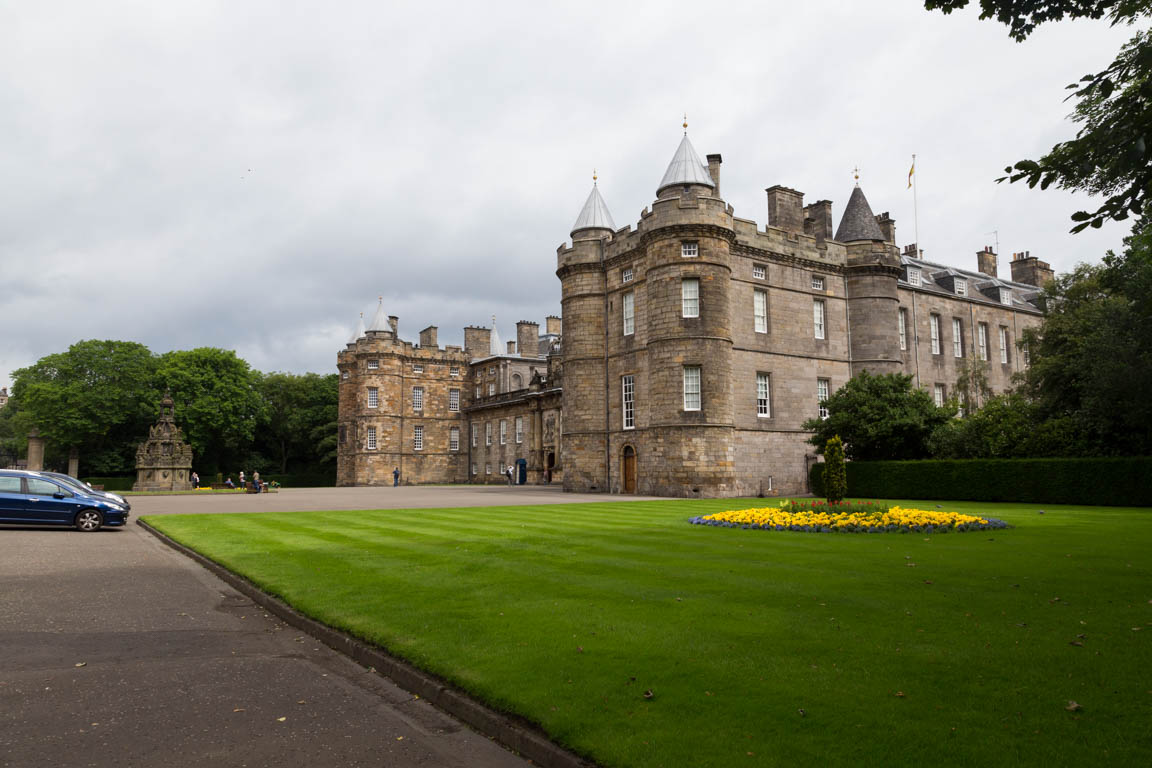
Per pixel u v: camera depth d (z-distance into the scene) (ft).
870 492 111.04
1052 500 91.20
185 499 113.39
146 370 215.51
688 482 113.91
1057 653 21.12
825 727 15.97
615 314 133.18
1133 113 21.80
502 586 32.35
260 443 257.55
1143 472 83.56
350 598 30.71
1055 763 14.10
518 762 16.56
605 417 134.10
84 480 187.52
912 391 116.57
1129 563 38.09
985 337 164.86
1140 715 16.43
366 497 118.73
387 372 224.94
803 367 131.44
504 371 226.38
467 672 20.57
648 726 16.33
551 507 85.05
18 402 225.35
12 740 17.35
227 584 37.93
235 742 17.40
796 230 137.69
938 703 17.25
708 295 116.78
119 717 18.97
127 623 29.35
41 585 37.04
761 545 46.09
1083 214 23.25
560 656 21.53
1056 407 103.45
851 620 25.39
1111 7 24.85
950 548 44.52
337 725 18.65
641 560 39.60
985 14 25.94
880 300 137.39
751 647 22.06
